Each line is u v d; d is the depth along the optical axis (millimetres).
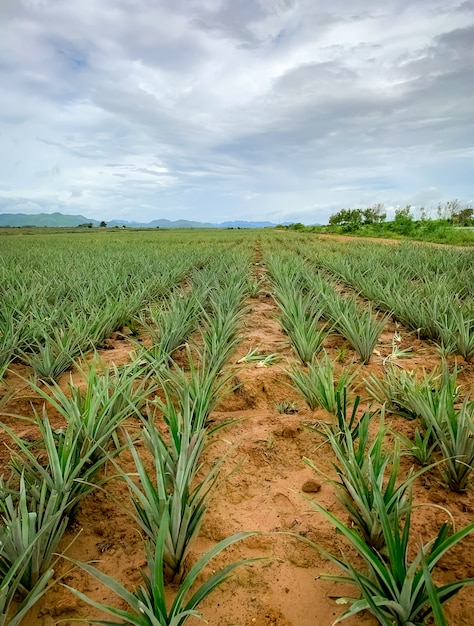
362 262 10539
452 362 4285
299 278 8617
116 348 5125
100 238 38844
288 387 3723
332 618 1580
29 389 3758
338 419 2662
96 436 2375
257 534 1997
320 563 1824
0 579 1656
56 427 3025
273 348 4918
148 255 14750
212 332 4227
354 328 4340
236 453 2701
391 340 5180
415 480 2393
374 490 1638
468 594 1633
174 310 5074
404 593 1374
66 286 7641
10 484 2291
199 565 1509
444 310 5039
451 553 1845
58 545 1968
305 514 2145
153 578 1366
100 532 2055
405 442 2467
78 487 2184
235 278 8430
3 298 6309
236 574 1769
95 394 2490
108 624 1374
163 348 4098
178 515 1651
